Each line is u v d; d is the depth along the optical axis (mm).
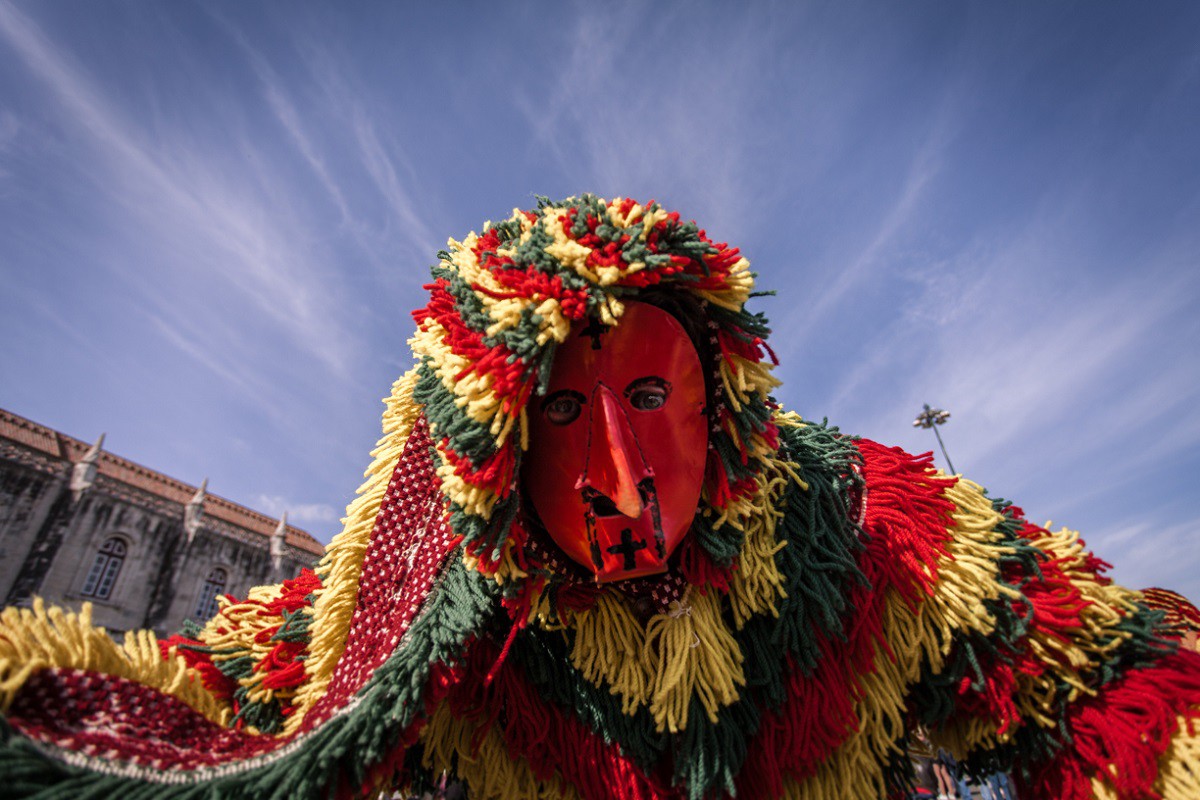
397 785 1166
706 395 1062
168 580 21172
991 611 1140
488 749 1142
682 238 985
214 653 1178
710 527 1075
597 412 967
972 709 1188
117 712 761
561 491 999
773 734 1115
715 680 1031
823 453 1254
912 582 1161
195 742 811
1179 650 1099
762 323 1041
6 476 18516
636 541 950
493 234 1137
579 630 1092
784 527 1145
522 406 916
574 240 962
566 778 1127
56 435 21219
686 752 1041
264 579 24250
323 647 1063
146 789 665
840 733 1107
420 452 1122
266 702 1108
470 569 947
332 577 1103
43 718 701
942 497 1245
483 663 1097
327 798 766
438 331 1040
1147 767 1014
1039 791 1164
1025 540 1235
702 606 1078
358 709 799
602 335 1001
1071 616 1110
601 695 1123
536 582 1015
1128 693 1083
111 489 20641
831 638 1137
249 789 715
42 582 18141
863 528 1186
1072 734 1107
